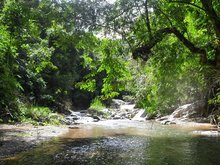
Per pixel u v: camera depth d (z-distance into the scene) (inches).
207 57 369.7
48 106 1448.1
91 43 382.6
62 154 546.6
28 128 858.1
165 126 1035.3
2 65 821.9
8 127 842.8
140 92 488.7
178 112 1254.3
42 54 875.4
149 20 376.5
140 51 359.6
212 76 576.1
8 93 933.2
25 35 515.8
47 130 852.0
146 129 948.6
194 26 415.8
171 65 409.4
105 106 1886.1
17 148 576.4
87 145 645.3
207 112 1166.3
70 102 1829.5
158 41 356.8
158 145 648.4
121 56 414.6
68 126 1019.9
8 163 466.0
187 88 850.8
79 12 347.6
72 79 1723.7
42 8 362.6
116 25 359.3
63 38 366.3
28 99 1310.3
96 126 1051.3
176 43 404.8
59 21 351.6
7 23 533.3
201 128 951.6
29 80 1343.5
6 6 496.1
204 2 323.9
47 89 1556.3
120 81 430.6
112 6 351.6
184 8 377.7
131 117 1513.3
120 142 689.6
